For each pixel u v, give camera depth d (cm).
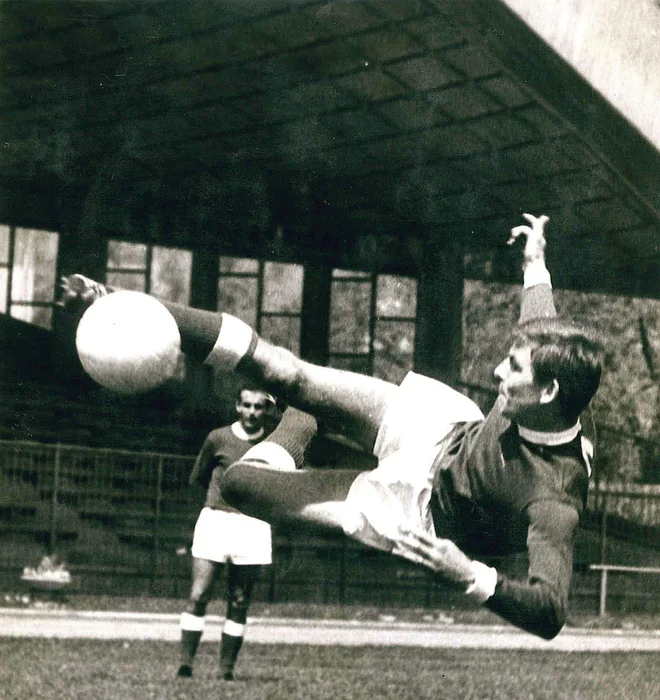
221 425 1691
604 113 1270
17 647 785
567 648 975
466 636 1021
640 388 2002
